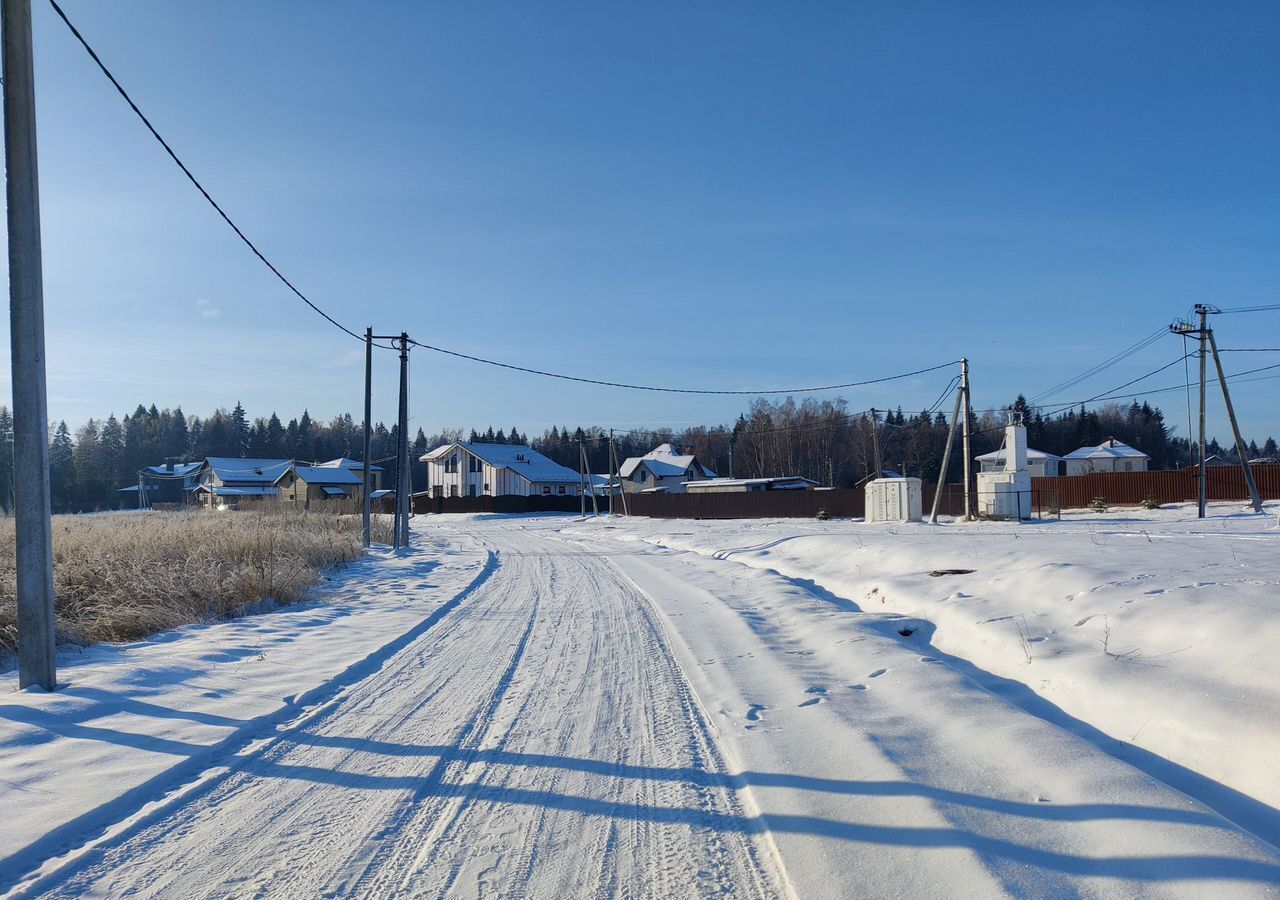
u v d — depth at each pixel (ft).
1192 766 15.35
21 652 23.58
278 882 12.02
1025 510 122.83
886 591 39.11
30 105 24.80
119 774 16.51
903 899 10.75
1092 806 13.10
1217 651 19.54
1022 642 24.66
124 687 23.90
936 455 293.64
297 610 42.42
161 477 324.60
